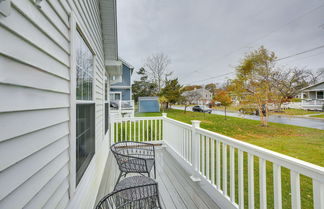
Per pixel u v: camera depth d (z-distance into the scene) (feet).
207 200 7.13
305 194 7.20
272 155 4.38
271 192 8.17
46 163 2.96
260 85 26.78
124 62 53.88
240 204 5.53
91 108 7.22
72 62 4.34
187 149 10.32
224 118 34.30
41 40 2.81
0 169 1.84
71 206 4.21
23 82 2.32
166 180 8.93
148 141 15.96
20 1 2.23
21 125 2.27
